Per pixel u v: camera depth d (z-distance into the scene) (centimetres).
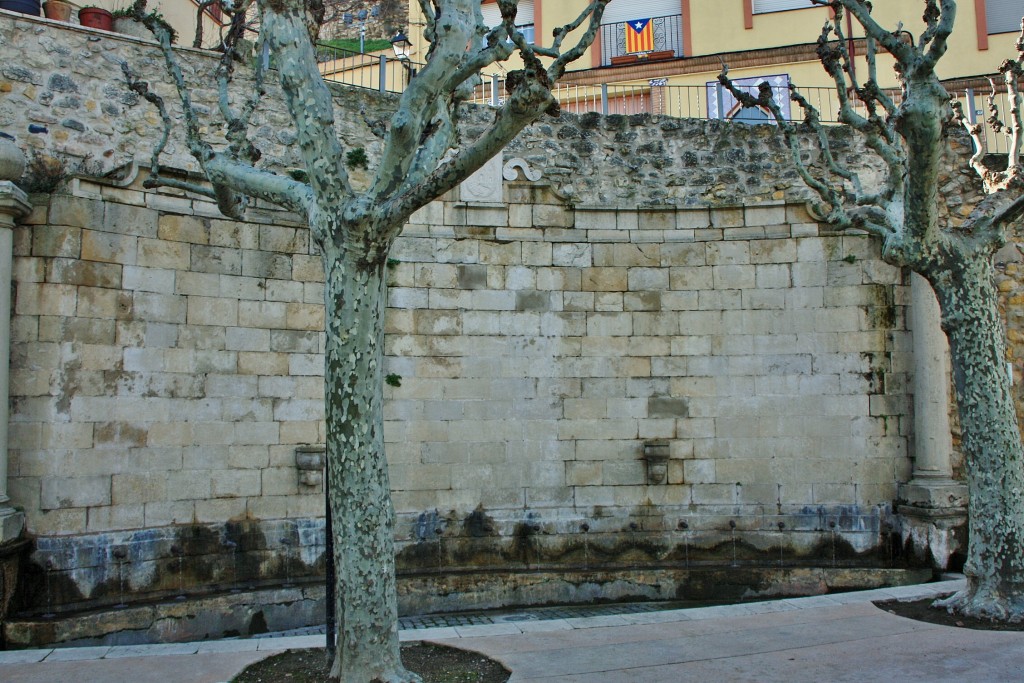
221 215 1150
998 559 900
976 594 915
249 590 1094
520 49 611
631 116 1443
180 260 1112
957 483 1213
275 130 1273
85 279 1034
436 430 1236
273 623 1089
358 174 1297
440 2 711
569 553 1245
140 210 1086
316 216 691
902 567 1211
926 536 1195
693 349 1296
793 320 1291
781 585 1212
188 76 1227
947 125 934
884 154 962
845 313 1280
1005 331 1309
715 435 1281
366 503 675
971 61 1980
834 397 1273
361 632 666
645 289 1305
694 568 1234
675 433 1282
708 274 1308
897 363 1269
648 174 1429
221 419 1126
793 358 1286
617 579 1223
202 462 1107
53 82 1123
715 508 1267
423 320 1248
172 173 1112
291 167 1273
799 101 1055
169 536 1072
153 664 777
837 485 1259
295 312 1191
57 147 1113
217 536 1107
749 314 1299
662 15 2102
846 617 931
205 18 1858
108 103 1163
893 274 1280
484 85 1750
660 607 1192
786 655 789
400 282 1245
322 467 1162
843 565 1237
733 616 950
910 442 1259
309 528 1162
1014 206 905
